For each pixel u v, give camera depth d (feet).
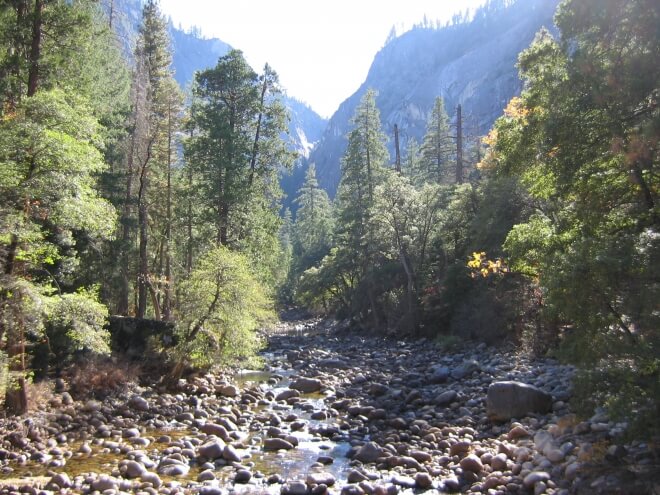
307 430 46.29
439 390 58.23
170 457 37.06
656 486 24.18
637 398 24.00
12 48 53.31
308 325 178.29
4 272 36.14
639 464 27.07
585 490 26.71
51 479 31.91
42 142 33.63
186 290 60.39
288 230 279.90
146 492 30.78
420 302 118.21
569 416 36.83
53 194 34.73
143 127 92.07
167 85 104.37
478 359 79.61
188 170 104.53
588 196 34.09
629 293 24.41
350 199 151.53
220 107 101.60
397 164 182.50
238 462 37.50
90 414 46.65
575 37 32.91
